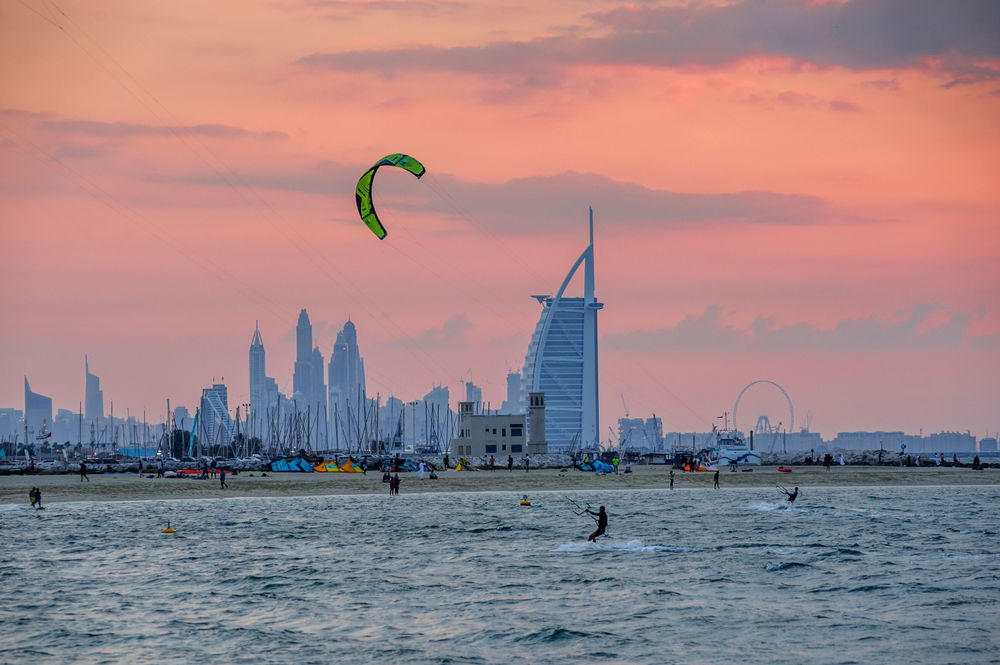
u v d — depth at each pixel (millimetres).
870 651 50719
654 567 74625
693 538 91062
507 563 76875
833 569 73500
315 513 117125
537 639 53031
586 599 62844
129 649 51312
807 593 64500
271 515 114750
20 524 104938
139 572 73438
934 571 72688
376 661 49188
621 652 50656
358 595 64500
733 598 63000
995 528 99062
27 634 54219
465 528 100500
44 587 67500
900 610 59438
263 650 51094
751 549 83625
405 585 67750
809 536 92375
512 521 106875
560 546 86188
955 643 52156
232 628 55469
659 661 49156
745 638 53156
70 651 50938
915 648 51219
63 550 85000
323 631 54875
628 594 64312
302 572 73188
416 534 95562
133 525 104062
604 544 87250
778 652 50625
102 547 86875
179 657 49906
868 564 75812
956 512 116062
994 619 57219
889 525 101750
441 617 58031
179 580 70062
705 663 48844
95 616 58500
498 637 53438
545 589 66125
